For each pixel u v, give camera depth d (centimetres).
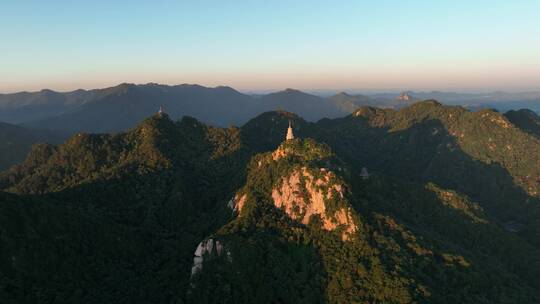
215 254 15212
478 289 15075
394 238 15500
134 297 14875
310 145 19500
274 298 14212
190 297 14500
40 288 13312
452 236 19288
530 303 15300
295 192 16775
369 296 13588
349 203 15762
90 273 14962
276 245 15450
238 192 19162
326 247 15150
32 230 14538
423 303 13238
